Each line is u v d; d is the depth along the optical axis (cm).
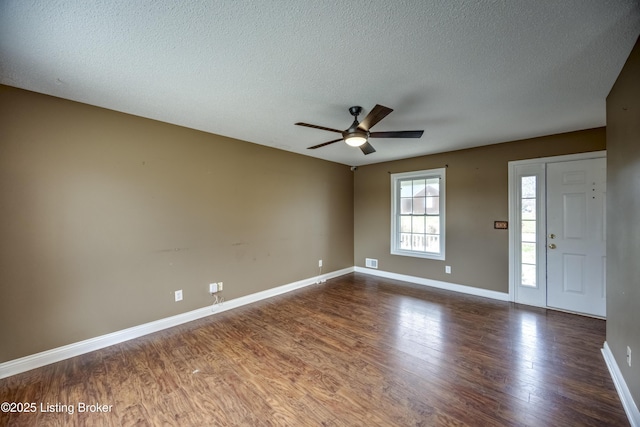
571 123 309
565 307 347
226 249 359
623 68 188
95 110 257
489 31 155
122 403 185
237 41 165
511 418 170
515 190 382
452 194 441
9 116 216
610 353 222
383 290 444
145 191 288
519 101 249
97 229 258
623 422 166
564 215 347
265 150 408
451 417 171
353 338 278
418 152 449
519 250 381
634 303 168
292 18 145
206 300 338
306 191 473
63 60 183
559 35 158
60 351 237
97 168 258
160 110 270
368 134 256
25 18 142
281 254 431
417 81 213
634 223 167
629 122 176
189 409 180
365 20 146
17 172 219
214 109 269
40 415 174
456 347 258
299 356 244
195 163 329
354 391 197
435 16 143
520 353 246
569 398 187
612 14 140
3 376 211
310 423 168
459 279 436
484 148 409
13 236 217
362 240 566
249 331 295
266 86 221
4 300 213
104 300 262
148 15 142
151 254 292
